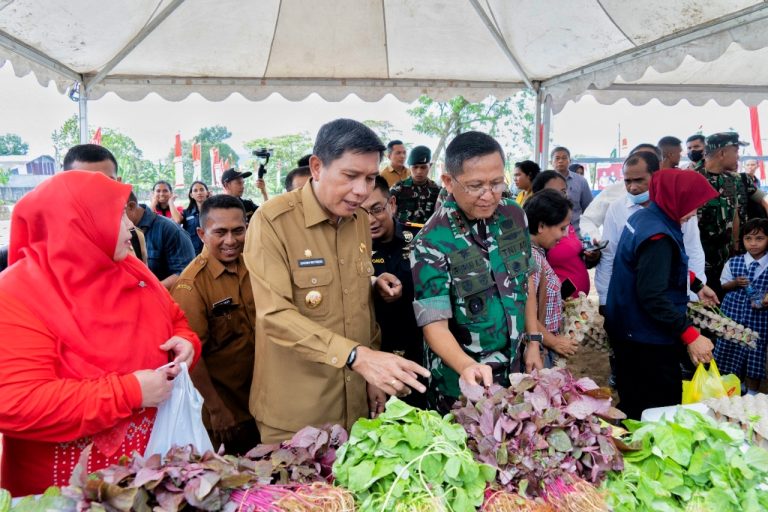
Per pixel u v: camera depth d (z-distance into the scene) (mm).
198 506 1127
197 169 15672
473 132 1760
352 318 1826
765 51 5270
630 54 4492
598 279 3680
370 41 5121
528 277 2020
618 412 1392
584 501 1243
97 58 4641
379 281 2012
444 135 17203
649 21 3898
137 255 2861
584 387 1448
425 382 2420
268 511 1179
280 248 1698
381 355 1496
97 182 1418
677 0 3523
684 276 2492
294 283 1729
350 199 1608
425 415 1397
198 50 4910
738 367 3785
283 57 5234
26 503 1093
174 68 5172
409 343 2566
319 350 1538
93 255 1407
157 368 1556
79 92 4922
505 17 4734
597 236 4125
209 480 1155
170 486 1147
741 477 1401
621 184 4312
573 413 1362
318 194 1702
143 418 1500
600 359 5086
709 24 3652
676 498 1412
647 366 2584
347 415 1864
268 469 1297
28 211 1383
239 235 2330
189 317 2238
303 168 2891
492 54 5332
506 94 6008
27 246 1431
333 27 4910
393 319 2547
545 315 2688
